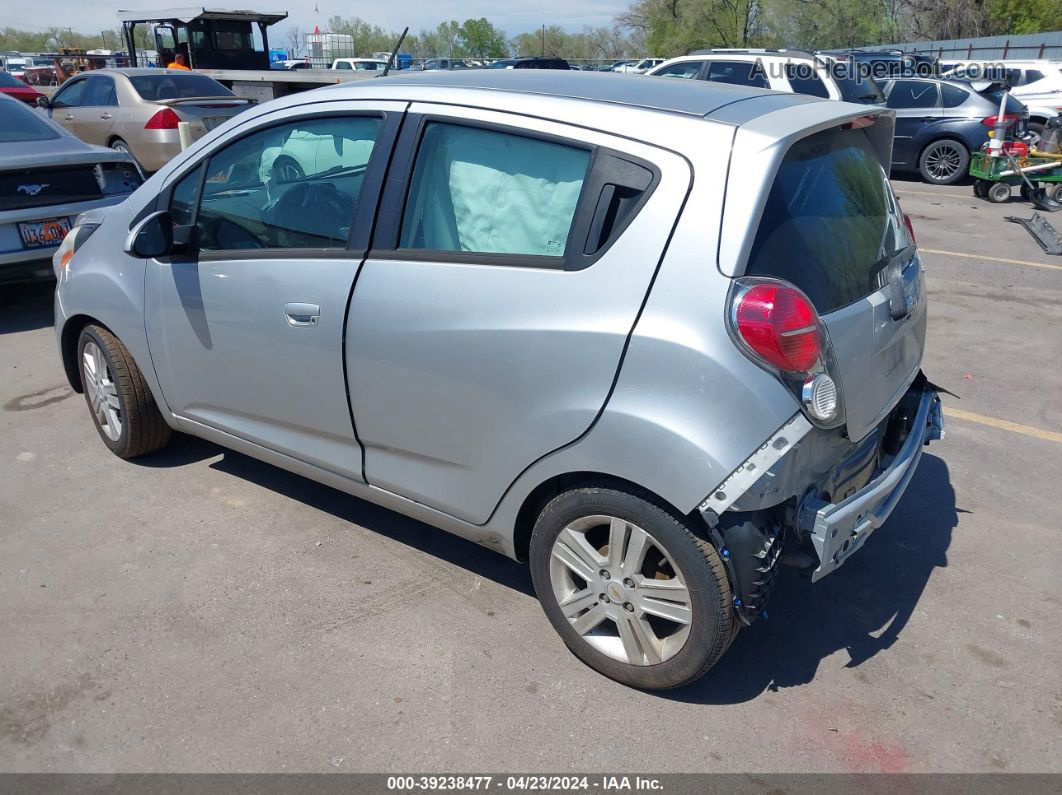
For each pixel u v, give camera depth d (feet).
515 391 8.81
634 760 8.38
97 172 20.76
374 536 12.07
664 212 8.09
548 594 9.50
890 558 11.76
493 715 8.90
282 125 10.84
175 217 12.10
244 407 11.71
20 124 20.62
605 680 9.41
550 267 8.59
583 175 8.59
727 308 7.73
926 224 34.30
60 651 9.71
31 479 13.47
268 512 12.62
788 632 10.29
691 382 7.81
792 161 8.40
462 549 11.81
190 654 9.69
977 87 43.88
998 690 9.37
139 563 11.35
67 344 14.23
